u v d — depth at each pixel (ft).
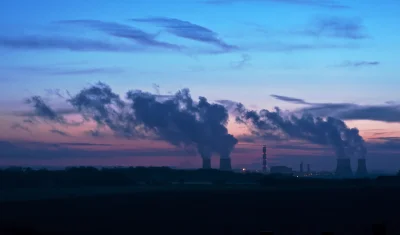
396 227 232.94
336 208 313.73
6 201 310.24
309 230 229.45
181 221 255.50
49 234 209.05
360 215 285.02
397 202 344.69
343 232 221.25
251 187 516.73
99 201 320.91
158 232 221.66
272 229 232.32
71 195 365.20
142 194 361.51
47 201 314.55
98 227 231.50
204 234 217.97
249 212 291.79
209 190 414.21
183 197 349.82
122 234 214.90
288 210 302.25
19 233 208.23
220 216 273.75
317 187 490.90
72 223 239.09
